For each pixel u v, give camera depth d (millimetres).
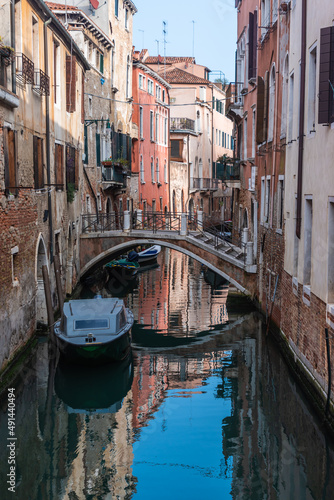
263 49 20297
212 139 55875
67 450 10266
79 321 14688
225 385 13375
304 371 12453
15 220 13672
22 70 14453
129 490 8875
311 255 12242
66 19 25344
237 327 18750
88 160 26719
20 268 14219
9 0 13055
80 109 24312
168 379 13938
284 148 15984
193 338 17562
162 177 44438
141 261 34281
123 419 11586
